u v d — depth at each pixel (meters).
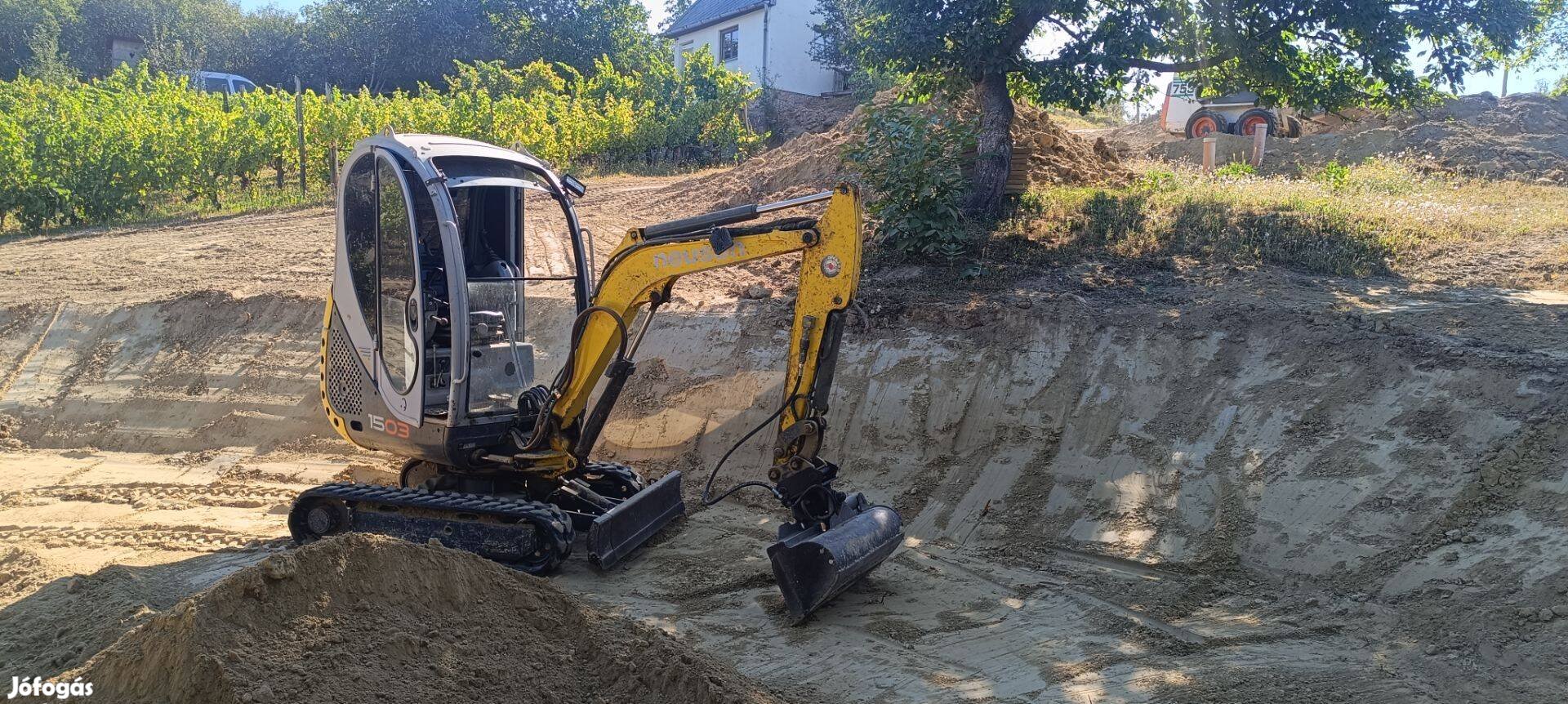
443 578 5.34
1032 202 13.05
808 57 33.66
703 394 9.99
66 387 11.89
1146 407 8.55
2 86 28.36
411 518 7.29
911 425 9.12
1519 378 7.30
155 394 11.55
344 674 4.59
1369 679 5.30
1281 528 7.03
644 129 25.34
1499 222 11.93
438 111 22.89
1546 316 8.43
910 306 10.32
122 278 14.36
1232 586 6.69
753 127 31.30
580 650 5.26
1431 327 8.41
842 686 5.36
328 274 13.91
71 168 19.66
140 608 6.06
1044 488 8.09
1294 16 11.74
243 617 4.64
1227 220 12.06
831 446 9.24
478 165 7.33
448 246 6.86
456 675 4.82
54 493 9.41
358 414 7.67
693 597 6.69
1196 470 7.78
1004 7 12.38
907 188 11.40
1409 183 15.42
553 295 10.98
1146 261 11.03
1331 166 16.80
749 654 5.77
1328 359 8.28
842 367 9.92
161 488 9.52
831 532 6.24
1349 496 7.05
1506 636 5.51
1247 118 22.67
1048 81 12.28
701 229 6.65
